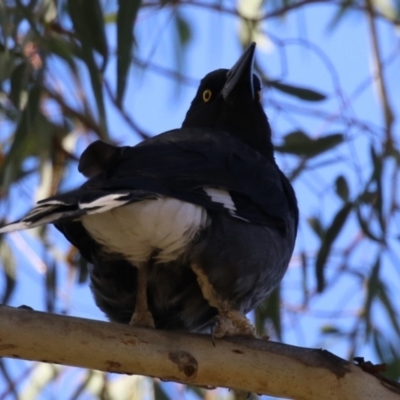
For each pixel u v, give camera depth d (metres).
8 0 12.81
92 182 8.70
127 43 11.08
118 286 10.10
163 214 9.01
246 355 8.66
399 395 8.62
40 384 13.33
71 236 9.69
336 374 8.64
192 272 9.80
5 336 8.21
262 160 10.88
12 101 12.14
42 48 12.57
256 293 10.12
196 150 9.87
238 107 12.49
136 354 8.45
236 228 9.66
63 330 8.34
